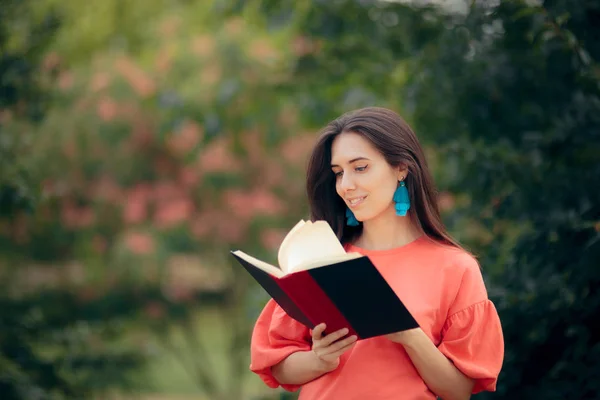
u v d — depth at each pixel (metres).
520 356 4.00
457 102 5.00
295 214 9.51
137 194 9.66
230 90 8.54
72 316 9.19
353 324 2.55
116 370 6.76
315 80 6.48
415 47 5.30
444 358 2.71
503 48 4.61
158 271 9.58
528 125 4.75
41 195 6.04
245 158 9.36
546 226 3.91
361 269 2.35
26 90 6.12
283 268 2.74
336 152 2.86
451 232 4.78
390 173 2.85
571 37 3.82
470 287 2.80
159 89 9.41
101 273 9.59
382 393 2.72
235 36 9.10
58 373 6.32
